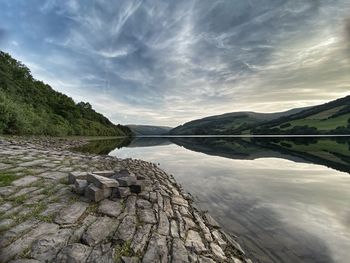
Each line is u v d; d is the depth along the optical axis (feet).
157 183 31.60
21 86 220.23
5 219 15.21
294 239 19.77
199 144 186.70
